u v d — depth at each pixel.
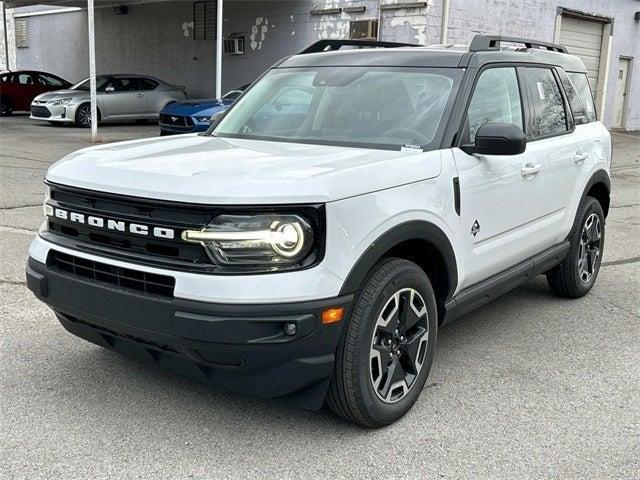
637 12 21.72
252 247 2.91
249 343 2.90
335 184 3.05
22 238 7.00
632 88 22.48
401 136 3.92
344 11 17.16
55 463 3.13
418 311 3.60
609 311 5.46
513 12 17.45
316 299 2.97
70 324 3.58
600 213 5.71
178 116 14.68
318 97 4.38
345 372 3.22
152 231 3.05
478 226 4.00
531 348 4.66
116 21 24.34
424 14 15.40
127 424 3.49
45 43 27.55
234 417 3.59
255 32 19.66
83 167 3.40
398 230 3.32
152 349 3.24
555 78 5.24
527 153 4.50
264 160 3.40
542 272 5.04
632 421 3.67
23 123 19.75
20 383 3.90
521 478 3.11
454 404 3.80
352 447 3.33
